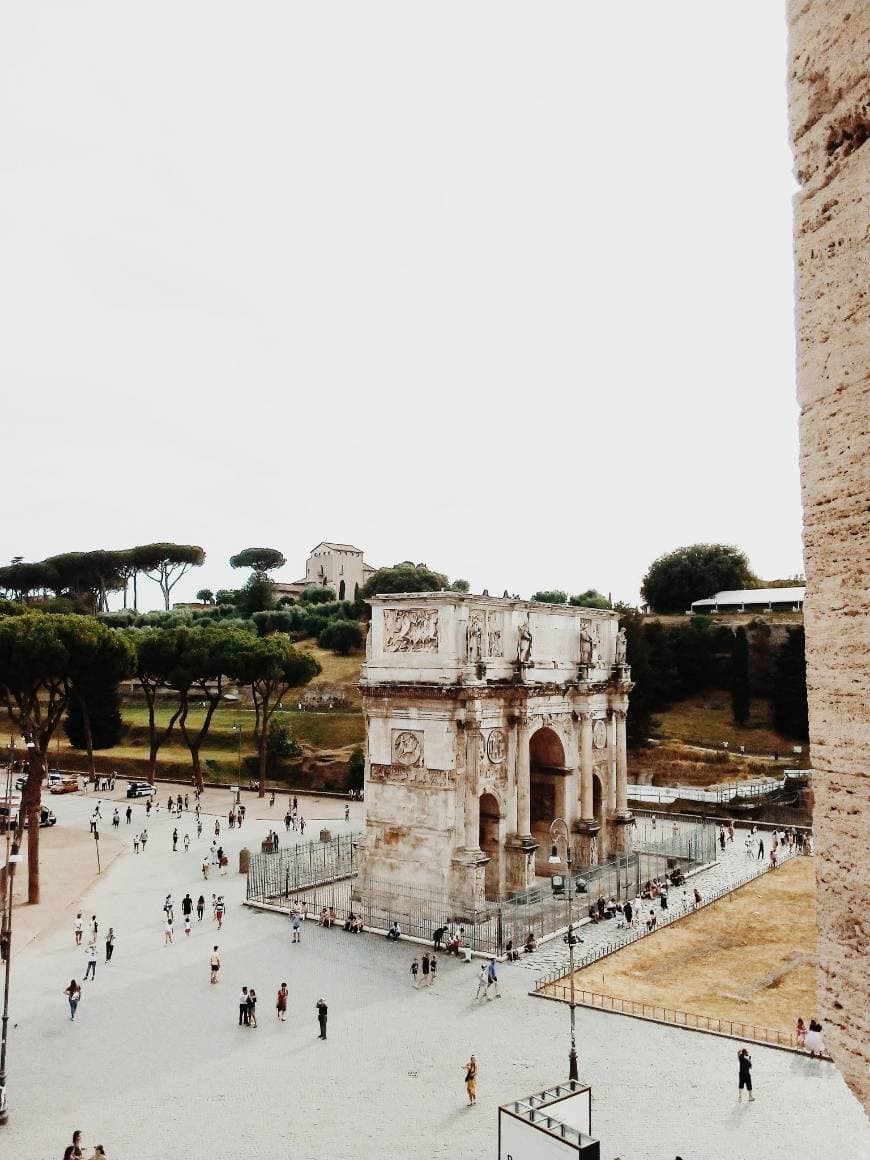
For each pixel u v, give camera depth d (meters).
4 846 80.38
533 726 64.88
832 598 8.22
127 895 64.56
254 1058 37.75
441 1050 38.50
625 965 49.59
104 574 196.00
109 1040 39.69
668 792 98.69
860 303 7.89
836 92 8.05
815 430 8.45
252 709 142.75
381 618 61.91
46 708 143.38
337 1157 29.78
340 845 74.12
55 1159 29.67
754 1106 32.84
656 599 168.50
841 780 8.09
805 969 48.38
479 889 56.09
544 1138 24.45
